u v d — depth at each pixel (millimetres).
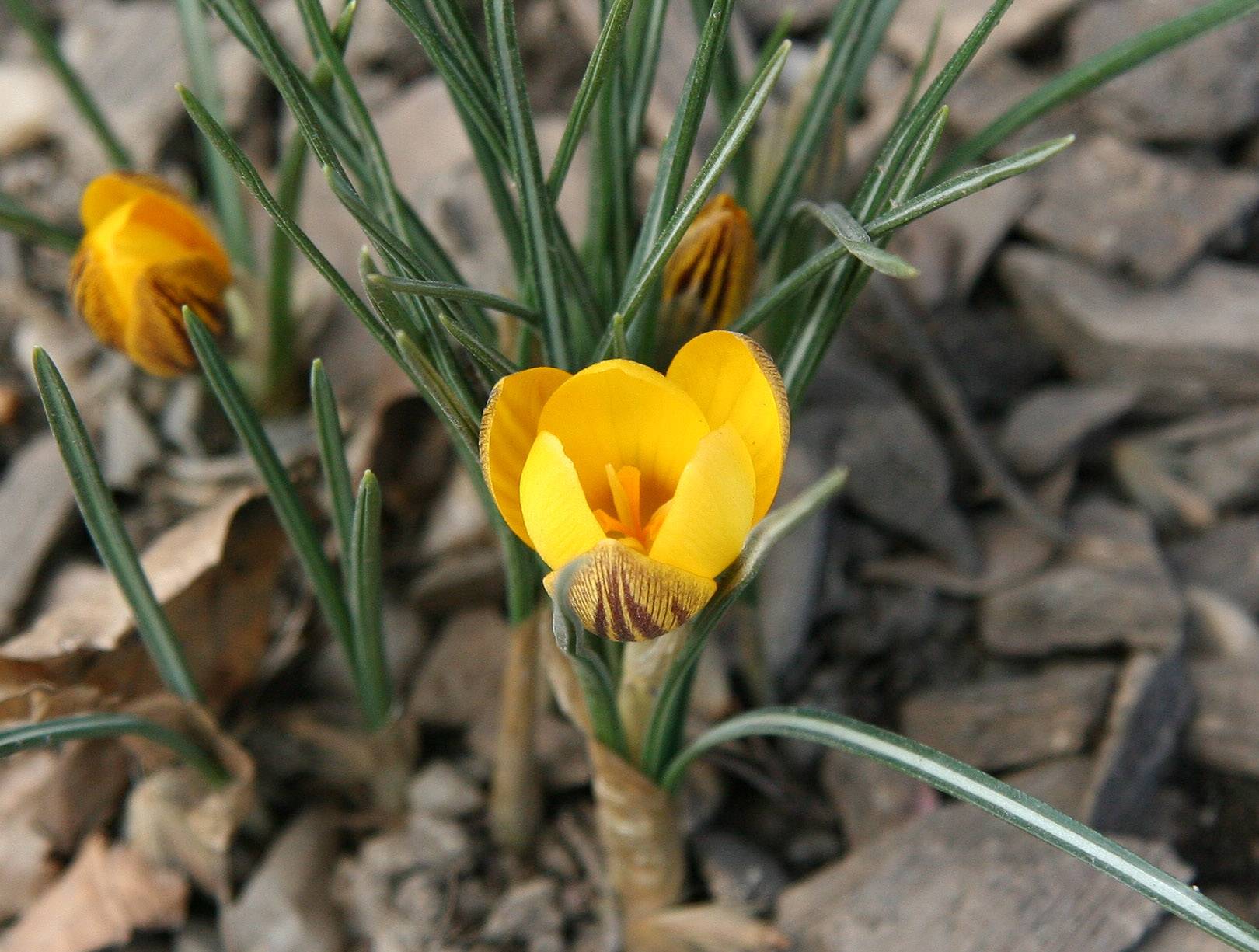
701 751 388
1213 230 461
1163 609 435
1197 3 465
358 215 359
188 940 422
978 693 433
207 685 424
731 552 347
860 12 383
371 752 421
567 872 422
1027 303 466
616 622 346
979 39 360
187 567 413
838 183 405
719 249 377
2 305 477
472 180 465
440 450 448
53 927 418
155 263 407
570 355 372
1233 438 457
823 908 412
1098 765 421
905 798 424
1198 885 421
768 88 354
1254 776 429
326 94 391
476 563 440
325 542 440
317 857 425
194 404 451
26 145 490
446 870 421
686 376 354
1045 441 457
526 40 484
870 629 443
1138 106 466
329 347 454
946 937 406
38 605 449
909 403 463
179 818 417
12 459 467
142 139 482
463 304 377
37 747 382
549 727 430
